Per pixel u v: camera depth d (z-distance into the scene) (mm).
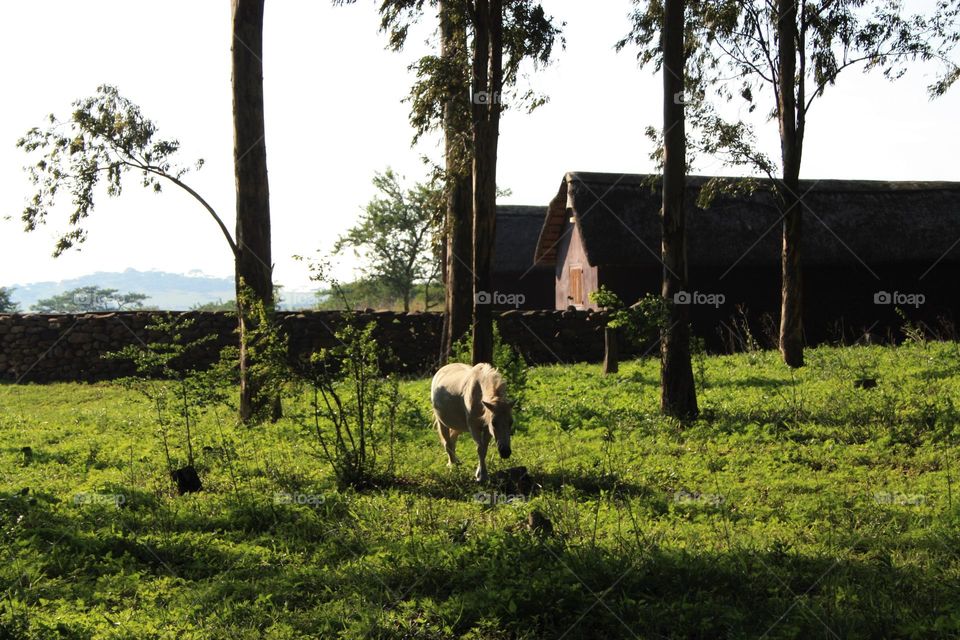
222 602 7473
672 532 8938
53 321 28219
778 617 6695
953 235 31922
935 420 13297
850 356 22203
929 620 6402
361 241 56062
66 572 8484
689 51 21312
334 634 6805
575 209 30328
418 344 27516
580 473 11664
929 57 20344
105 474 13195
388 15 18328
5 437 17391
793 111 20906
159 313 27938
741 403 16172
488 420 10820
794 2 20453
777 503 10117
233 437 15977
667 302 15141
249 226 17734
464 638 6602
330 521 9914
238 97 17641
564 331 27656
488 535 8688
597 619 6797
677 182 15117
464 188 21641
